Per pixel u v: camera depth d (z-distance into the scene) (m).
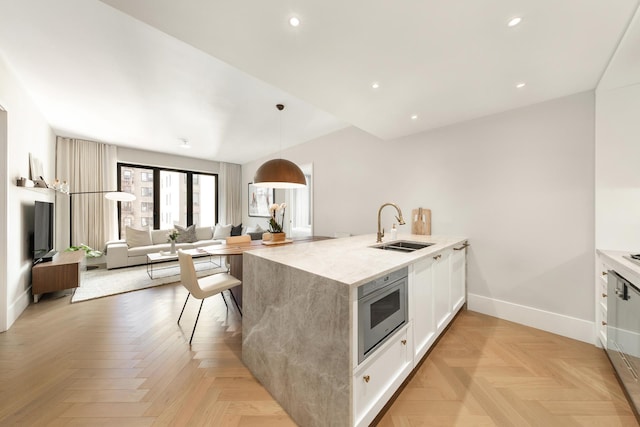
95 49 2.04
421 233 3.13
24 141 2.79
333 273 1.26
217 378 1.68
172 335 2.28
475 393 1.55
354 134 3.92
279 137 4.52
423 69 1.82
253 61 1.73
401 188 3.38
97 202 4.87
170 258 4.11
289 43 1.54
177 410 1.41
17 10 1.62
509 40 1.51
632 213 1.96
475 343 2.12
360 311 1.17
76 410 1.40
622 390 1.57
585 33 1.43
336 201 4.23
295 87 2.08
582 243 2.17
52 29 1.80
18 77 2.49
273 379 1.52
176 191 6.12
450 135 2.92
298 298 1.35
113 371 1.75
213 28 1.41
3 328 2.31
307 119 3.62
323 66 1.79
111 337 2.23
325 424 1.19
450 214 2.93
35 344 2.10
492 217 2.63
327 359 1.18
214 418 1.35
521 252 2.47
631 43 1.45
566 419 1.36
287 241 3.32
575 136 2.18
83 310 2.83
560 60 1.71
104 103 3.07
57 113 3.42
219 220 6.81
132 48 2.02
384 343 1.36
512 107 2.46
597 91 2.04
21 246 2.78
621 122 1.98
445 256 2.21
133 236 4.98
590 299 2.13
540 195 2.36
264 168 2.74
